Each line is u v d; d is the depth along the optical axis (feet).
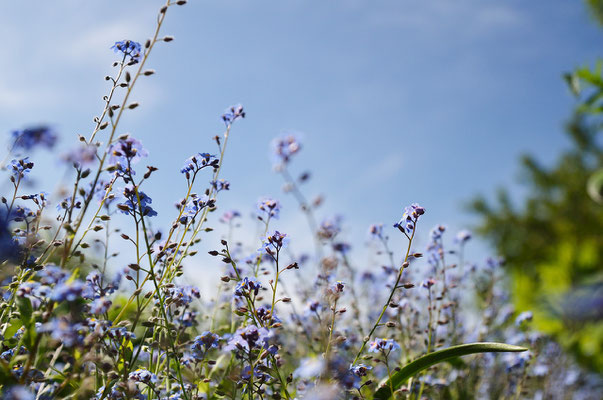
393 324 1.65
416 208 1.66
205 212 1.74
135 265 1.58
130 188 1.62
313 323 2.04
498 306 2.45
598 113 2.50
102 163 1.47
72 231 1.43
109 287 1.63
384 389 1.68
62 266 1.43
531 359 2.14
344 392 1.55
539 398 2.46
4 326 1.55
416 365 1.68
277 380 1.60
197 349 1.69
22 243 1.57
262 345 1.57
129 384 1.47
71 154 1.40
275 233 1.65
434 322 2.01
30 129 1.42
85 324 1.46
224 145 1.79
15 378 1.40
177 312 1.73
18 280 1.54
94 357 1.44
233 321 1.87
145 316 1.79
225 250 1.67
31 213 1.62
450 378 2.11
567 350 2.99
